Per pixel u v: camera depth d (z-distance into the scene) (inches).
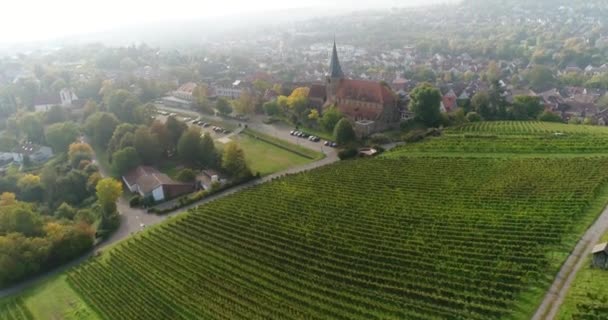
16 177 6806.1
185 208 5807.1
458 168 5492.1
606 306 2696.9
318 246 4153.5
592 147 5580.7
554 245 3508.9
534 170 5059.1
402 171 5659.5
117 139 7647.6
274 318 3312.0
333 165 6363.2
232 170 6628.9
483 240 3767.2
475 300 3065.9
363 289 3459.6
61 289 4392.2
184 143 7229.3
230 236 4643.2
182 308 3683.6
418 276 3454.7
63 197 6427.2
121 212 5930.1
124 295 4035.4
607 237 3476.9
